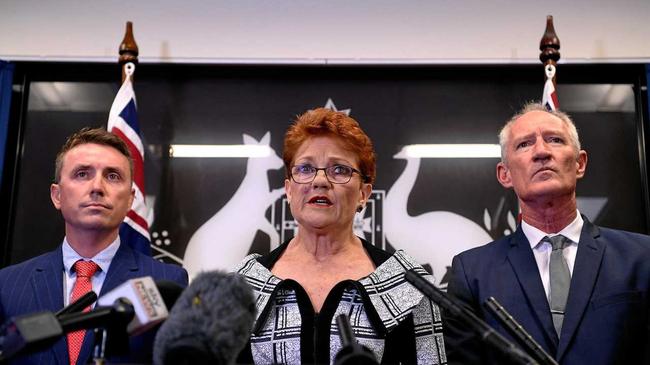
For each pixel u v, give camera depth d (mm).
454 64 3127
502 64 3117
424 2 3277
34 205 2994
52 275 1993
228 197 3008
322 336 1646
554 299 1939
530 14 3240
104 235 2059
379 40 3236
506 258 2068
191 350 896
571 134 2113
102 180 2035
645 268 1921
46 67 3191
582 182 2977
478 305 1979
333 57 3215
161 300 1104
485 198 2977
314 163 1849
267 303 1727
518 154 2107
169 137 3082
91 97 3162
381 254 1907
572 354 1800
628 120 3055
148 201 2992
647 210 2902
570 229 2086
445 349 1868
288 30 3256
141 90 3145
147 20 3264
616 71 3131
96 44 3234
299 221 1860
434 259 2916
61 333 983
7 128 3053
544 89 2875
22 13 3271
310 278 1821
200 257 2936
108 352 1078
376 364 950
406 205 2979
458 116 3088
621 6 3225
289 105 3127
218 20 3266
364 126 3084
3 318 1876
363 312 1703
